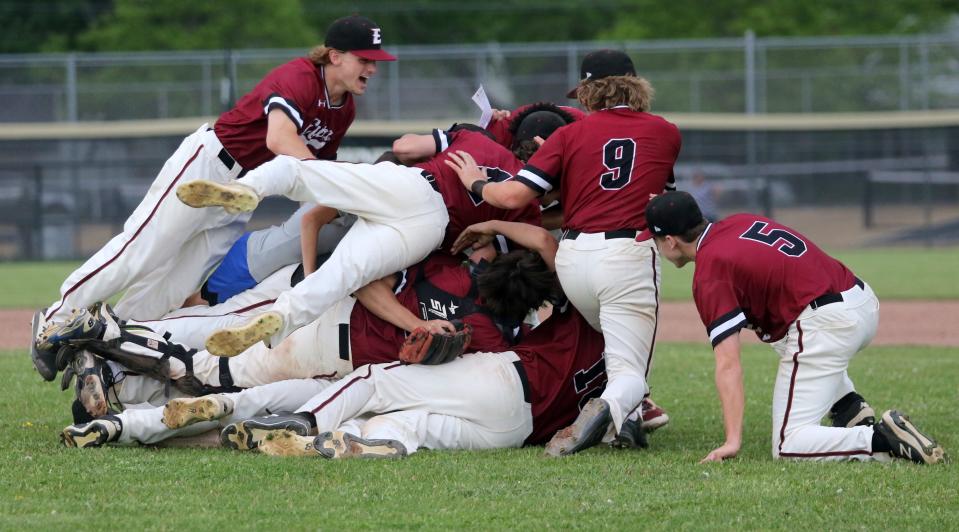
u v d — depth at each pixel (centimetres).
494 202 2120
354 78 2347
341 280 2002
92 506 1622
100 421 2008
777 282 1966
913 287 6141
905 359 3509
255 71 9788
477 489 1744
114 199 9469
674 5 13912
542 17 15225
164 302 2339
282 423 1955
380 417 2045
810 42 10144
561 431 2017
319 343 2105
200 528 1524
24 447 2017
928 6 13800
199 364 2119
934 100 10138
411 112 9888
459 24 15212
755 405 2698
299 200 2102
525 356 2109
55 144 9388
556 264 2138
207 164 2336
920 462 1914
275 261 2305
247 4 13212
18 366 3203
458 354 2066
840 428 1969
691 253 2039
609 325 2108
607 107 2177
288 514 1595
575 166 2130
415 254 2072
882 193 9962
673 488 1759
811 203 10019
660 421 2319
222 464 1875
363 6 14912
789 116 10156
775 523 1573
